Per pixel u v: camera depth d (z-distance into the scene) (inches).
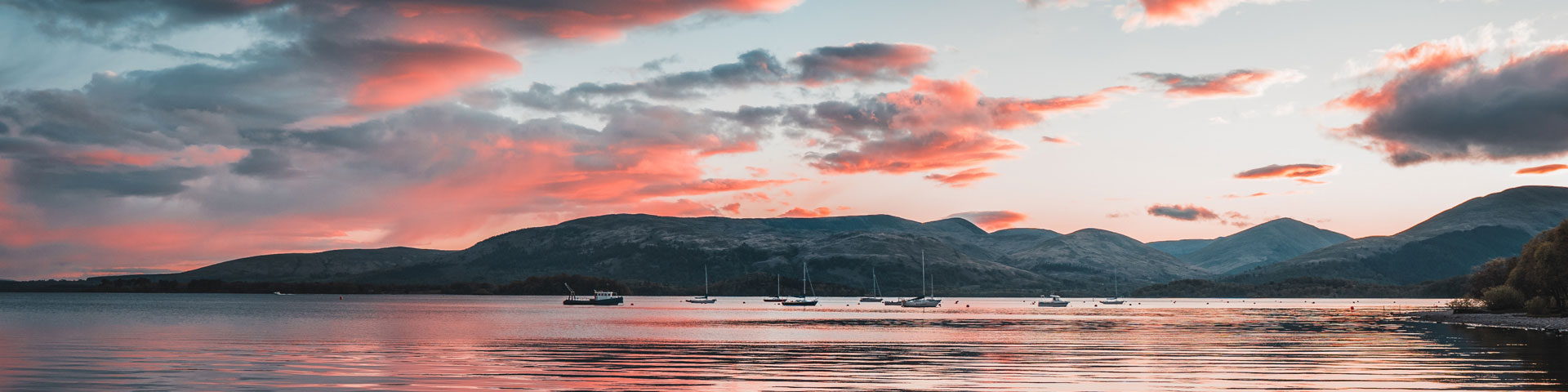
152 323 4731.8
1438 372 2082.9
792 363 2343.8
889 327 4471.0
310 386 1830.7
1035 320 5698.8
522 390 1796.3
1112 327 4419.3
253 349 2787.9
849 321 5536.4
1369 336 3464.6
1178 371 2126.0
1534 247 5639.8
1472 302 6456.7
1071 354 2588.6
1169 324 4845.0
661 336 3553.2
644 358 2498.8
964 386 1844.2
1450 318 5054.1
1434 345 2915.8
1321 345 2915.8
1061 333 3811.5
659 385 1879.9
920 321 5561.0
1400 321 5108.3
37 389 1780.3
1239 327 4367.6
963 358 2479.1
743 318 6048.2
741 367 2236.7
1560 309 5206.7
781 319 5890.8
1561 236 5108.3
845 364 2295.8
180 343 3051.2
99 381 1902.1
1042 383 1898.4
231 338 3348.9
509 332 3961.6
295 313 7096.5
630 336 3614.7
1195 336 3555.6
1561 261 5036.9
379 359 2420.0
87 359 2394.2
